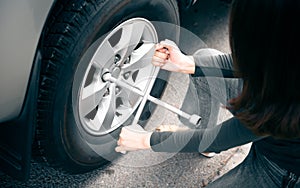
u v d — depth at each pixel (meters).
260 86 0.96
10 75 1.55
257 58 0.93
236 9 0.94
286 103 0.95
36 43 1.56
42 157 1.94
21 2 1.47
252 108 1.01
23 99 1.63
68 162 1.97
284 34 0.88
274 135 1.04
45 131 1.80
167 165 2.27
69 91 1.79
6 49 1.50
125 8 1.80
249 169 1.46
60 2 1.68
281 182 1.33
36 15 1.53
